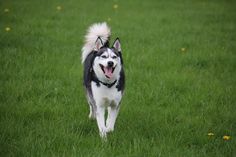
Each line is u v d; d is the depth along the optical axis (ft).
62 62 41.55
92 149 24.41
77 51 45.62
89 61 28.99
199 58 43.93
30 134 26.05
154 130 27.53
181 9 72.59
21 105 31.04
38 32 52.54
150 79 37.45
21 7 67.62
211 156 24.11
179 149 24.77
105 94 26.40
